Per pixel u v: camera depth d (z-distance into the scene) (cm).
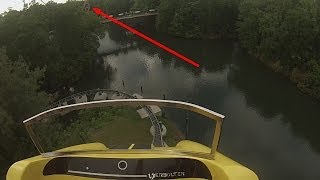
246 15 7325
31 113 2989
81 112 4719
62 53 6756
